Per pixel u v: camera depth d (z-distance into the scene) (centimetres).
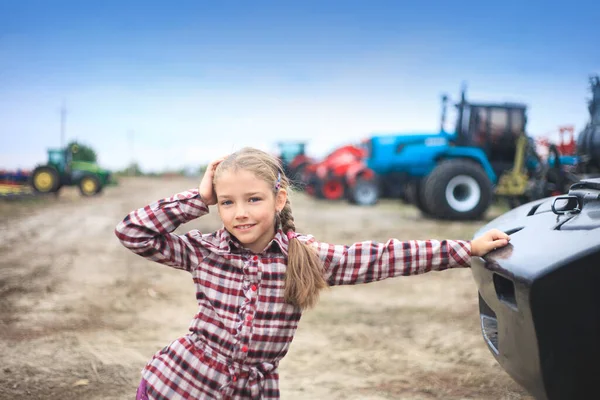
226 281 175
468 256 179
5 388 303
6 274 596
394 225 1014
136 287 548
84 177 1983
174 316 454
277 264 176
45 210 1388
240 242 179
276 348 177
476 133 1242
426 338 395
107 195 2061
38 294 513
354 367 344
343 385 316
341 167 1639
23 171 2098
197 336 175
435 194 1063
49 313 452
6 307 466
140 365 342
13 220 1141
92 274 605
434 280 583
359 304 496
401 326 425
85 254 729
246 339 172
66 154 1973
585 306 141
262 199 173
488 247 176
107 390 303
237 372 171
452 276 599
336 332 413
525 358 155
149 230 177
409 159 1228
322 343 390
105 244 816
